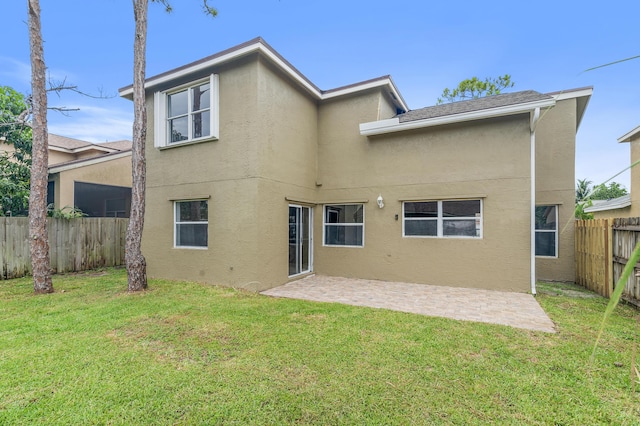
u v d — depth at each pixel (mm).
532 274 7520
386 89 9859
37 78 7383
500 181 7898
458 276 8227
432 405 3031
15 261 9180
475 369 3656
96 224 10938
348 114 9859
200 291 7445
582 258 8445
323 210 10133
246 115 7824
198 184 8539
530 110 7391
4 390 3232
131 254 7395
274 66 8188
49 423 2791
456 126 8383
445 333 4719
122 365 3756
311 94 9727
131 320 5309
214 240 8250
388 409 2979
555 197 9359
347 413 2928
